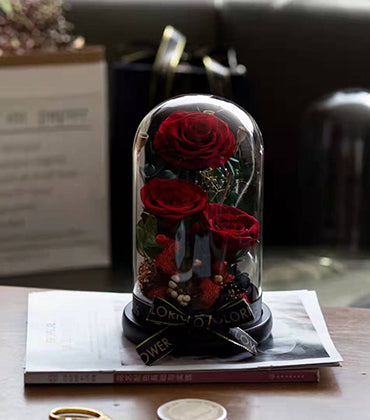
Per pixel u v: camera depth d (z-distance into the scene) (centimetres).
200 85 190
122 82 195
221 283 96
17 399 91
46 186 187
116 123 197
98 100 187
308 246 194
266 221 206
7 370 95
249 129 102
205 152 95
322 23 194
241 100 196
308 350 95
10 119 182
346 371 95
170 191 96
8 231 187
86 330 100
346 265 181
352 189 186
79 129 187
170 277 96
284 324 100
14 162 184
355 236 187
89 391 92
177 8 223
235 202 98
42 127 184
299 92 200
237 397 91
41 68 181
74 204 189
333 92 193
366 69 186
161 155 96
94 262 193
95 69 186
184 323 95
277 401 91
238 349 95
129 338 98
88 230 191
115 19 217
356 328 103
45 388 92
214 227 96
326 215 189
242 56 214
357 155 184
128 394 92
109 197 199
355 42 188
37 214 188
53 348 96
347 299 159
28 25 190
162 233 96
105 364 94
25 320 104
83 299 107
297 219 200
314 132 189
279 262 184
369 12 184
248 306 95
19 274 189
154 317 95
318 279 171
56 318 102
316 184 190
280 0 203
